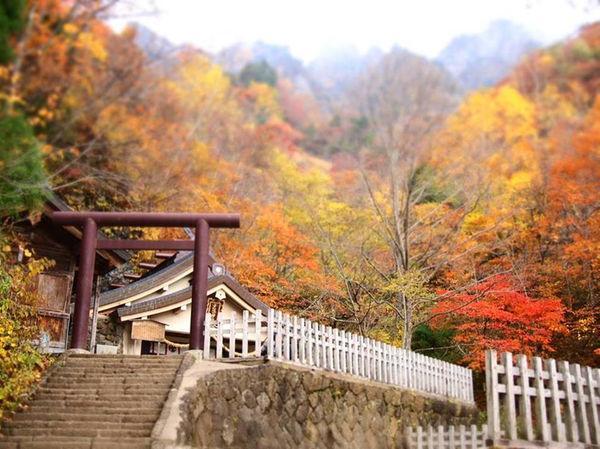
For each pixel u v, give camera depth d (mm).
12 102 11281
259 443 11500
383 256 20688
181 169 26172
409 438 14789
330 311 20422
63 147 18328
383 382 15227
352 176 28234
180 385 11195
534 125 35719
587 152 27406
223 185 28297
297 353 13602
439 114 34969
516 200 24266
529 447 8125
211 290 19297
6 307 13031
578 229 22203
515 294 18031
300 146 42031
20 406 11133
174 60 25734
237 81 43375
